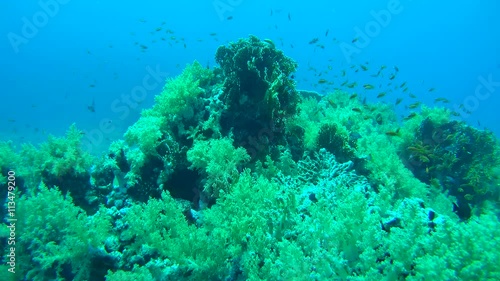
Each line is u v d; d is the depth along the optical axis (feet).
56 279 16.66
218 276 13.39
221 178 17.99
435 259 9.58
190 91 22.27
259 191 15.89
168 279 13.61
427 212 12.63
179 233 14.98
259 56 21.12
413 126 33.22
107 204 20.81
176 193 20.97
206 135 21.66
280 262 11.59
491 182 27.25
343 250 11.85
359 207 12.74
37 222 17.46
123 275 14.03
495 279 8.90
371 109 34.86
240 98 21.27
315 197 15.71
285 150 21.16
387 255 11.28
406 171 23.34
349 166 19.92
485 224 10.78
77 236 15.94
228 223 14.88
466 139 29.32
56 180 21.59
